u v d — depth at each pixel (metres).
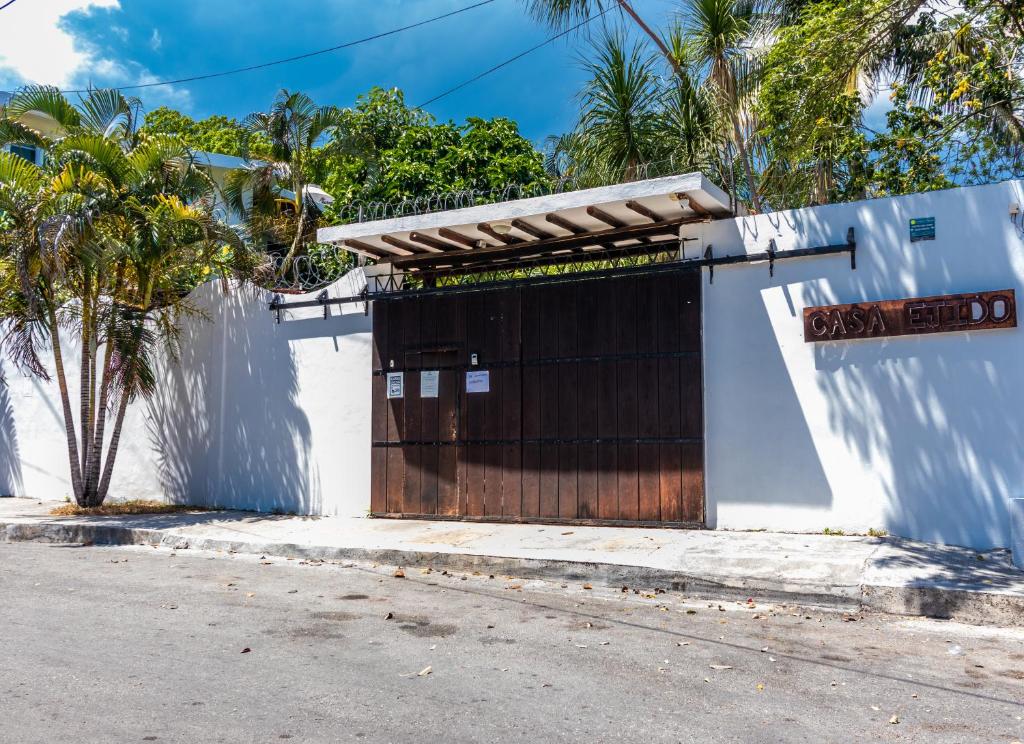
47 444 15.07
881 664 5.35
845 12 11.35
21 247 11.45
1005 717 4.41
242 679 4.98
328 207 18.58
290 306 12.37
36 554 9.91
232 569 8.81
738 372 9.33
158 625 6.29
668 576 7.62
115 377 13.59
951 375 8.29
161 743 4.00
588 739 4.09
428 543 9.30
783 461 9.04
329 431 12.00
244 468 12.73
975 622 6.47
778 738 4.11
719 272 9.50
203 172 13.09
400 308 11.47
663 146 13.03
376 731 4.17
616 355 9.98
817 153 12.25
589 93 13.02
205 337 13.35
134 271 12.49
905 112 11.48
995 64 10.75
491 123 19.91
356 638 5.94
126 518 11.89
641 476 9.72
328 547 9.38
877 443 8.59
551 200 9.34
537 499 10.30
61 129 13.09
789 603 7.11
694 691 4.80
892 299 8.59
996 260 8.18
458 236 10.42
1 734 4.09
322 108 16.80
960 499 8.19
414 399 11.26
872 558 7.55
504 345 10.70
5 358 15.70
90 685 4.84
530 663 5.34
